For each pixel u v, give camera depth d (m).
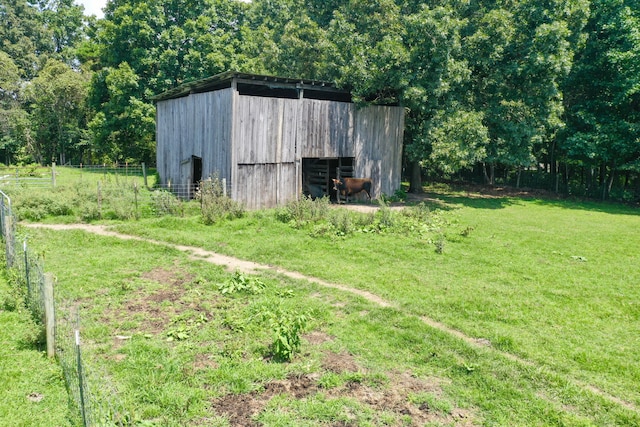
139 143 37.41
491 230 16.22
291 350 6.50
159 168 24.62
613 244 14.55
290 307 8.37
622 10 24.53
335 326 7.67
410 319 7.95
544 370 6.38
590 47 26.36
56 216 15.48
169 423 5.00
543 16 22.09
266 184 18.73
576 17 23.39
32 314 7.39
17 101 43.41
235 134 17.62
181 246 12.71
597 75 26.91
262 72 35.16
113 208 15.96
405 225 15.52
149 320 7.67
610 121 25.95
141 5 33.09
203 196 16.34
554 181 30.62
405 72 20.14
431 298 9.08
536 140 24.34
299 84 19.39
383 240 13.84
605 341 7.41
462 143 20.91
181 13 35.69
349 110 21.25
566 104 28.69
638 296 9.59
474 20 23.53
